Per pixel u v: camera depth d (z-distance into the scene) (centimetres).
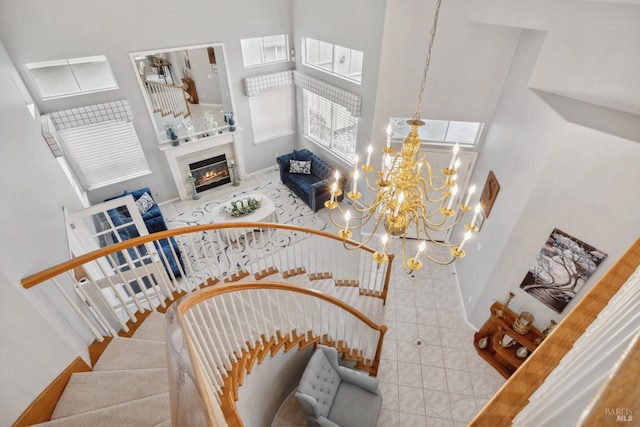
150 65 1058
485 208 523
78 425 235
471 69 518
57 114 611
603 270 348
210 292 250
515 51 483
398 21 517
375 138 641
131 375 273
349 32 629
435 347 516
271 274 470
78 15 582
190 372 126
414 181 277
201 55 988
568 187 354
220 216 738
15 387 228
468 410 443
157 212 716
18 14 537
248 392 327
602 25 351
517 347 471
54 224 370
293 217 812
